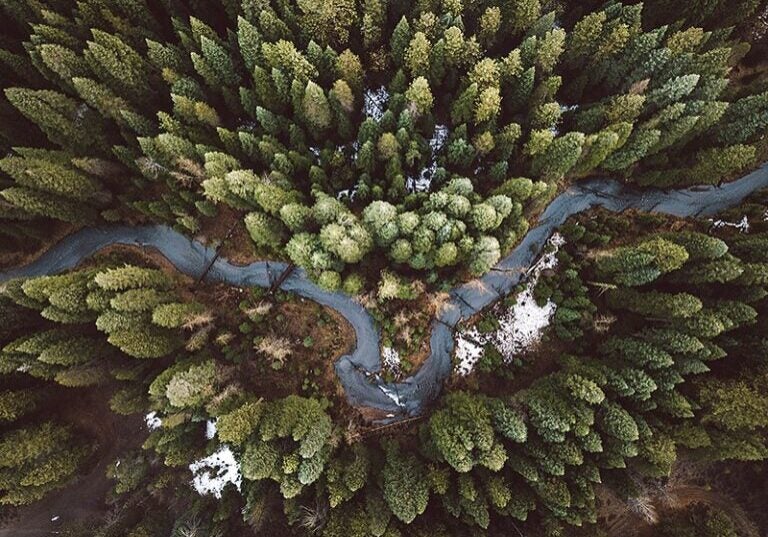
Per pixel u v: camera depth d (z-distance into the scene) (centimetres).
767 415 3388
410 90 3612
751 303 3766
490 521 3697
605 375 3678
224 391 3806
